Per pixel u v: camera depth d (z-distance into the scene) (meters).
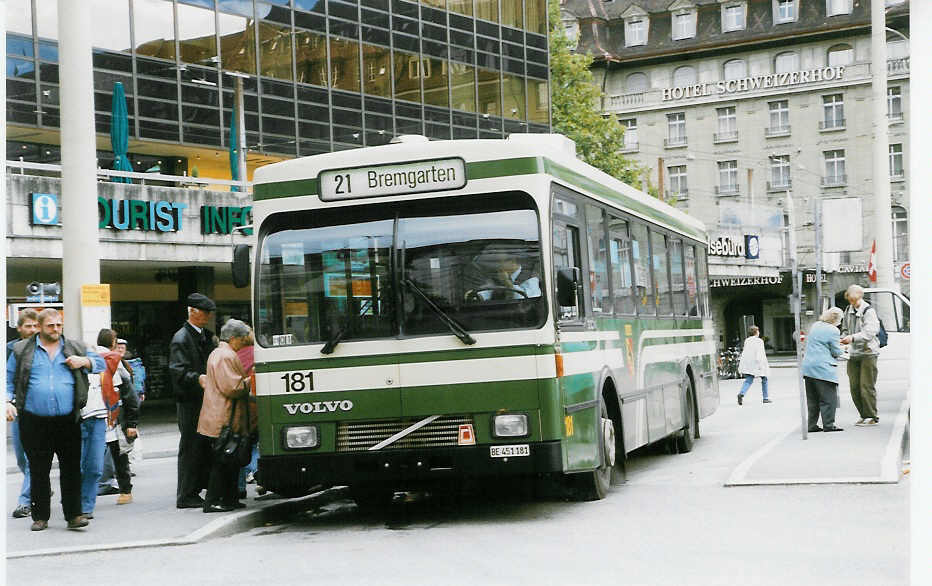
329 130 37.75
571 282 9.97
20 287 29.80
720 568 7.82
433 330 10.10
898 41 73.81
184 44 33.38
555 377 9.97
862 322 17.55
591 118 57.25
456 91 42.56
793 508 10.35
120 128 28.09
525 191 10.12
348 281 10.29
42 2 29.77
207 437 11.94
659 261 15.13
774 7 78.75
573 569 7.96
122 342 12.80
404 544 9.42
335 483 10.24
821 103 76.00
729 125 78.69
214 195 27.27
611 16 83.25
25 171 30.52
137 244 25.55
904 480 11.72
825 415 16.73
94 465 11.36
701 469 13.93
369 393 10.14
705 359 18.22
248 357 12.65
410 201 10.27
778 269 57.59
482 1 43.75
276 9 36.16
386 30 39.88
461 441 9.99
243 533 10.71
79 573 8.67
